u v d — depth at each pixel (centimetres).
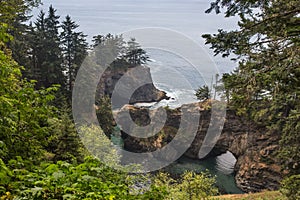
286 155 1008
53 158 922
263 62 592
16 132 415
